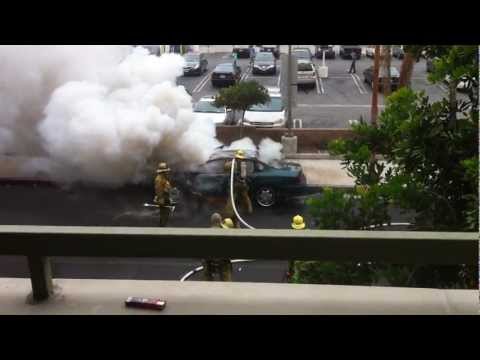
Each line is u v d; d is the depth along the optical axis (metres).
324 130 18.77
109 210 13.26
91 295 2.68
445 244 2.34
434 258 2.35
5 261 9.68
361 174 5.02
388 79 18.95
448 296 2.62
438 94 24.33
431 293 2.65
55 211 13.23
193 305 2.59
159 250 2.44
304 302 2.60
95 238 2.45
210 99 20.45
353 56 34.56
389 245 2.36
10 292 2.73
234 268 9.27
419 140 4.51
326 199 4.83
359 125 5.17
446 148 4.49
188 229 2.47
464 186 4.46
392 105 5.08
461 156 4.47
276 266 9.33
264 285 2.75
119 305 2.61
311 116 23.83
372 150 5.17
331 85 31.09
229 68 30.52
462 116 5.25
